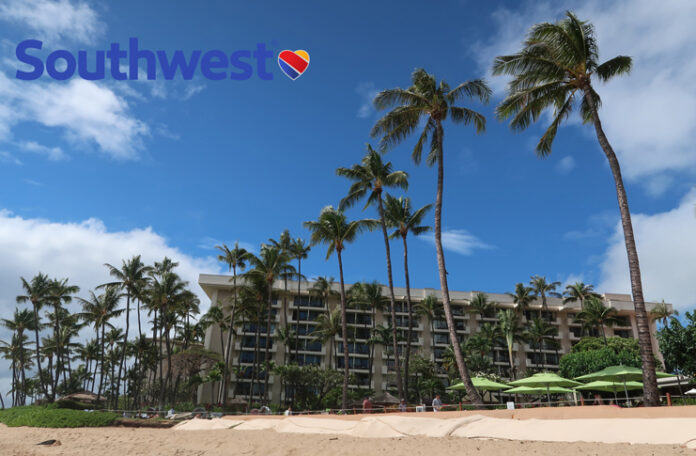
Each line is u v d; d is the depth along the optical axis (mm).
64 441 17406
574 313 81062
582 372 45906
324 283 70250
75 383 83125
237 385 68000
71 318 68625
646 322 16141
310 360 71375
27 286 58250
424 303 74812
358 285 69250
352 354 71750
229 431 19484
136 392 66188
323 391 59594
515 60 20484
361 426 14227
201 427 22797
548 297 81500
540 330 71250
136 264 58281
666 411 10430
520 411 13664
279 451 11547
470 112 25281
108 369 84188
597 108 21297
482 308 75500
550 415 12859
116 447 14469
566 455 7887
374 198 36875
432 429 12641
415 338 74938
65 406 48719
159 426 28531
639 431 9023
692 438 7988
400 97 25031
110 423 27672
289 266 57156
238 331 71375
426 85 24797
